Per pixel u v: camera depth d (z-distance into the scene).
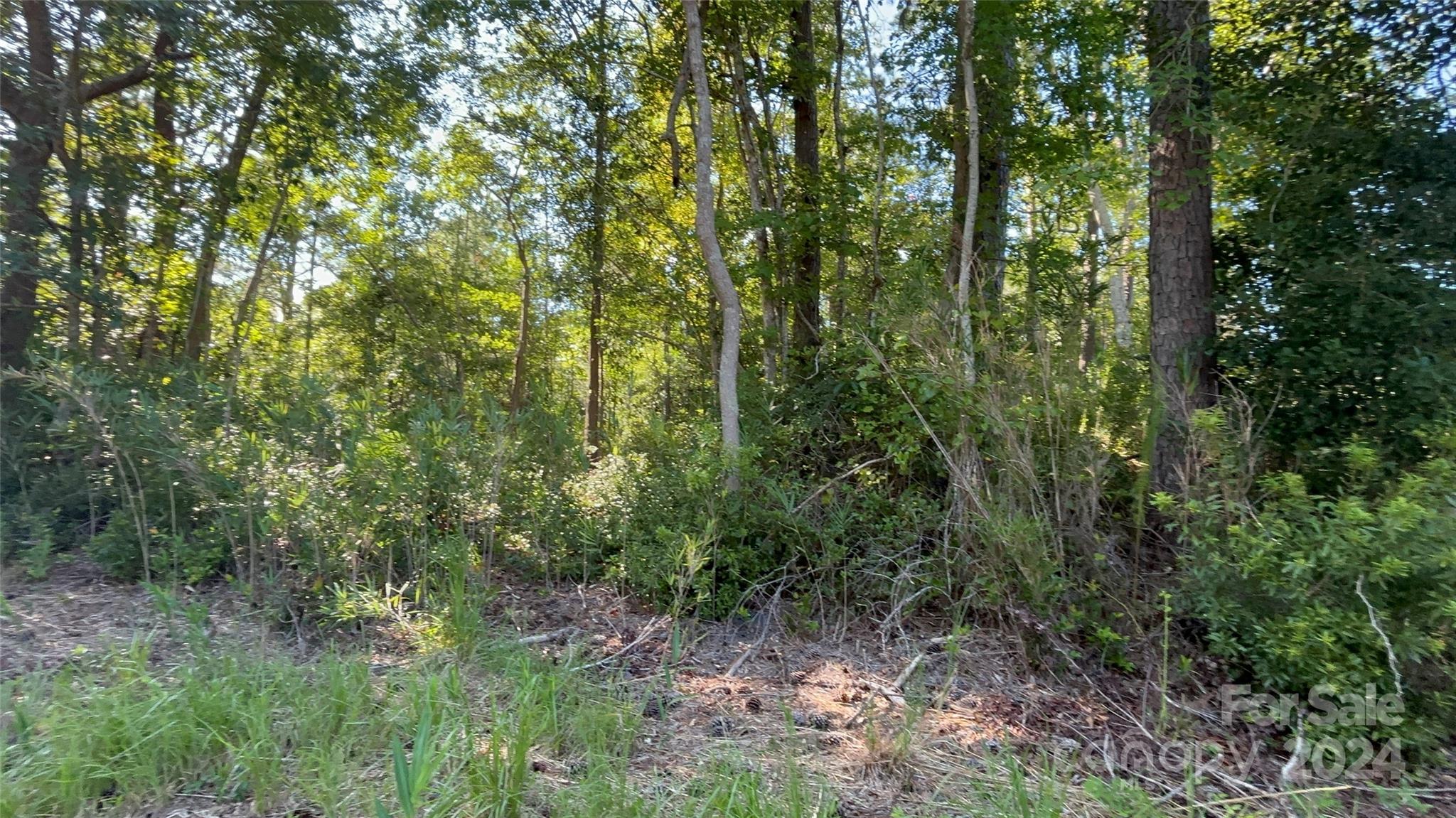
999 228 8.94
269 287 19.42
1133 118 8.16
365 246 17.98
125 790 2.98
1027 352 5.87
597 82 12.51
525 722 3.33
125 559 5.80
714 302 12.52
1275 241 6.85
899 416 6.18
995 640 5.39
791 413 7.94
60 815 2.84
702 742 4.00
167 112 11.14
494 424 6.13
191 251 10.63
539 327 19.62
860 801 3.47
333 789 2.98
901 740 3.85
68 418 6.20
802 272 10.46
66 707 3.33
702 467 6.24
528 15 11.77
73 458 6.85
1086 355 6.90
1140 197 12.40
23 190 7.67
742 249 11.75
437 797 3.04
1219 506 4.60
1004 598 5.33
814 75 10.54
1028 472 5.38
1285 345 6.51
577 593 6.27
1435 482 4.12
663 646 5.40
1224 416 5.15
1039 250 8.73
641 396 15.80
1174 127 7.18
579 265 13.60
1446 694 3.88
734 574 5.88
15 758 3.05
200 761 3.21
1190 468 5.11
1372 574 3.78
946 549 5.83
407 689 3.89
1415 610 3.89
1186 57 7.25
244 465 5.41
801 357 9.05
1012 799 3.42
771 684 4.89
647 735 4.03
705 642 5.52
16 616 4.95
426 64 11.52
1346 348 6.08
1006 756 3.83
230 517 5.62
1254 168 7.33
